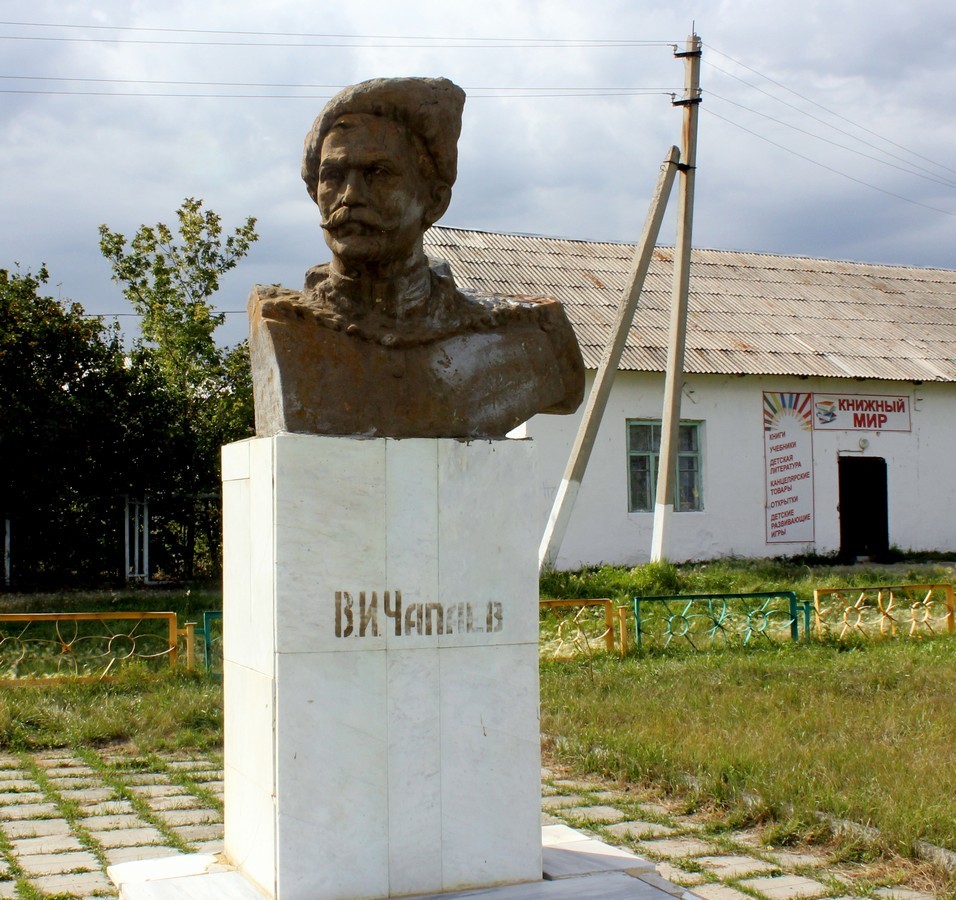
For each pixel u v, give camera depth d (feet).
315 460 12.22
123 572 56.49
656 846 15.72
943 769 18.11
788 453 61.21
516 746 12.94
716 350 60.23
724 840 15.84
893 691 26.48
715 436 59.41
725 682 27.37
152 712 24.08
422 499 12.68
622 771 19.40
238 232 69.51
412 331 13.32
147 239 68.90
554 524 46.80
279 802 11.88
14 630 37.45
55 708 24.52
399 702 12.44
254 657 12.73
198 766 20.70
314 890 11.97
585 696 25.27
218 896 12.13
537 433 54.95
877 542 64.08
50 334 52.65
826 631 35.99
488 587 12.92
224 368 64.34
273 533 12.10
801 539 61.26
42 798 18.43
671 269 69.21
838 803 16.46
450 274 14.17
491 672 12.87
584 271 65.05
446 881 12.55
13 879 14.38
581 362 14.35
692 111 46.62
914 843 14.94
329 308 13.29
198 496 57.41
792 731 21.38
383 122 12.87
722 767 18.30
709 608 40.83
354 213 12.71
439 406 13.08
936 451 65.41
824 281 74.18
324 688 12.14
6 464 50.88
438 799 12.54
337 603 12.24
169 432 54.44
